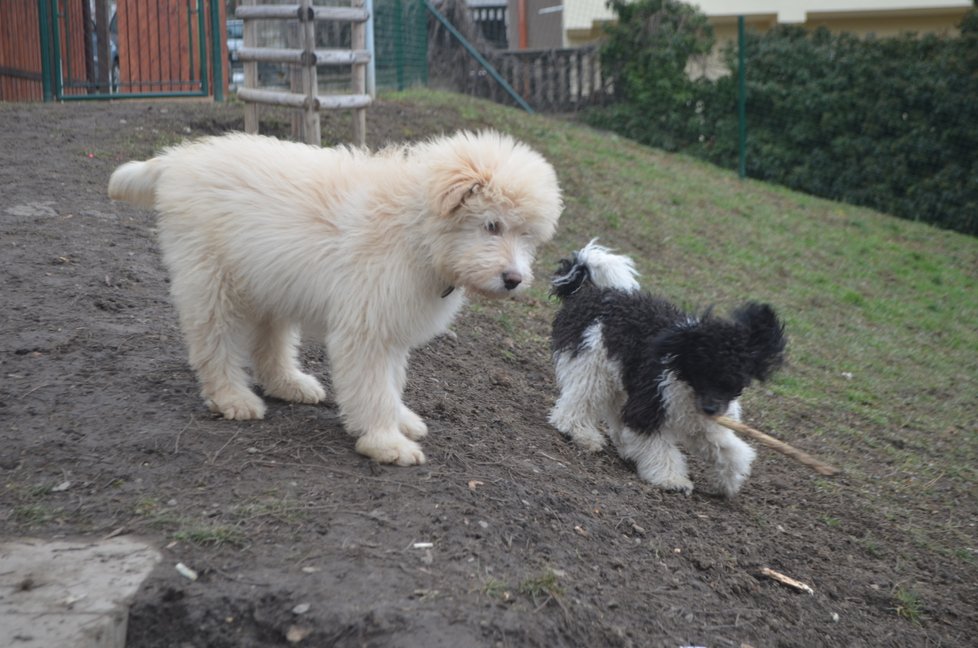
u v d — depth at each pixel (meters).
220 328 3.03
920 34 10.62
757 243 6.20
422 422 3.17
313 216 2.93
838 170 8.50
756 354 3.27
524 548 2.82
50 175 4.42
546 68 9.55
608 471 3.35
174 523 2.72
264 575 2.62
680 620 2.80
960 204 8.14
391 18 7.56
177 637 2.54
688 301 4.78
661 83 8.84
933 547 3.42
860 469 3.82
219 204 2.97
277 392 3.22
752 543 3.18
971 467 3.97
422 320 2.95
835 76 8.43
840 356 4.75
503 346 3.97
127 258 3.84
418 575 2.66
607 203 5.95
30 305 3.46
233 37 8.00
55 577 2.58
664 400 3.29
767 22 10.84
